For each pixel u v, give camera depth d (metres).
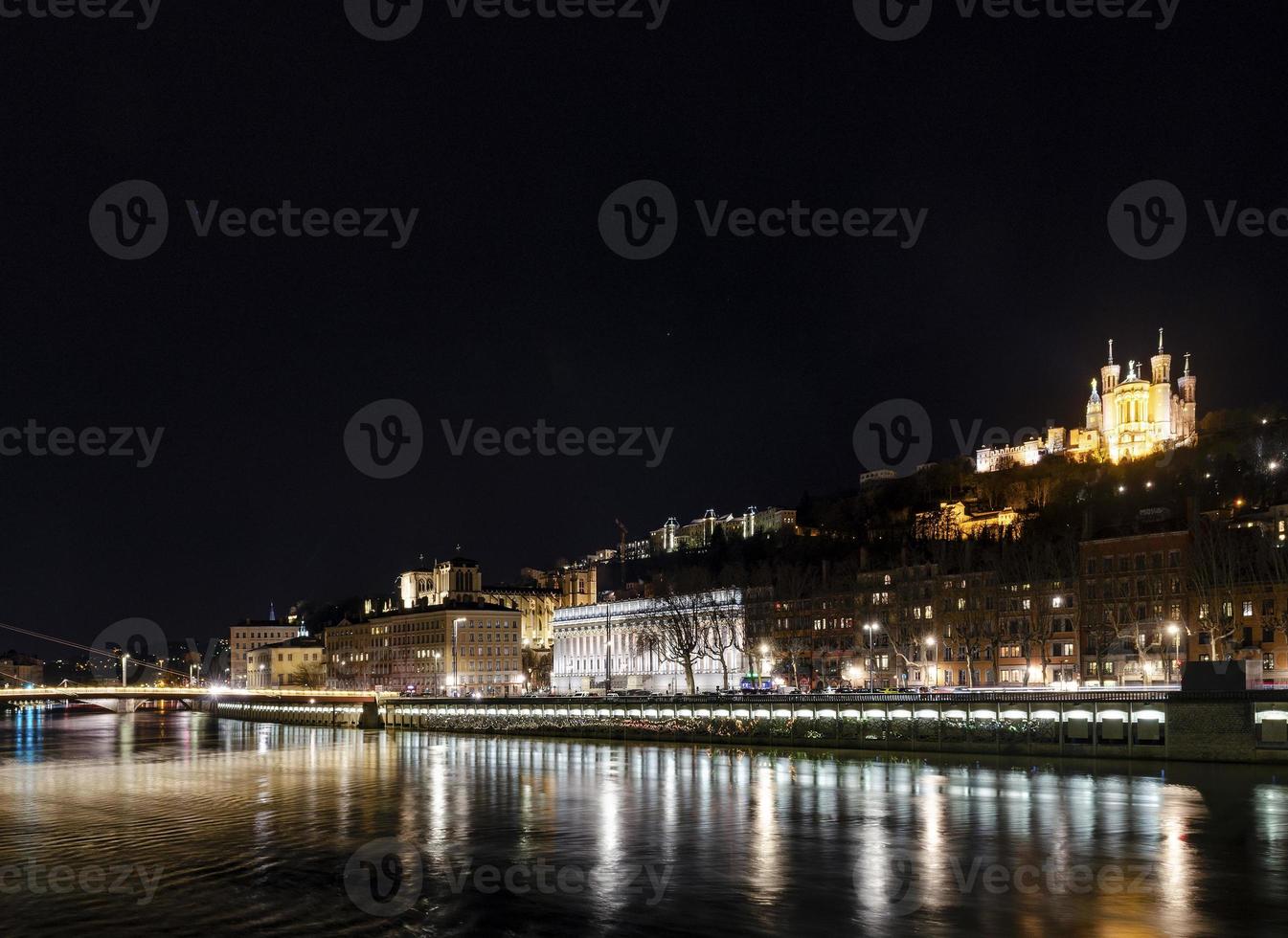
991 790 92.62
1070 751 111.31
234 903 60.84
